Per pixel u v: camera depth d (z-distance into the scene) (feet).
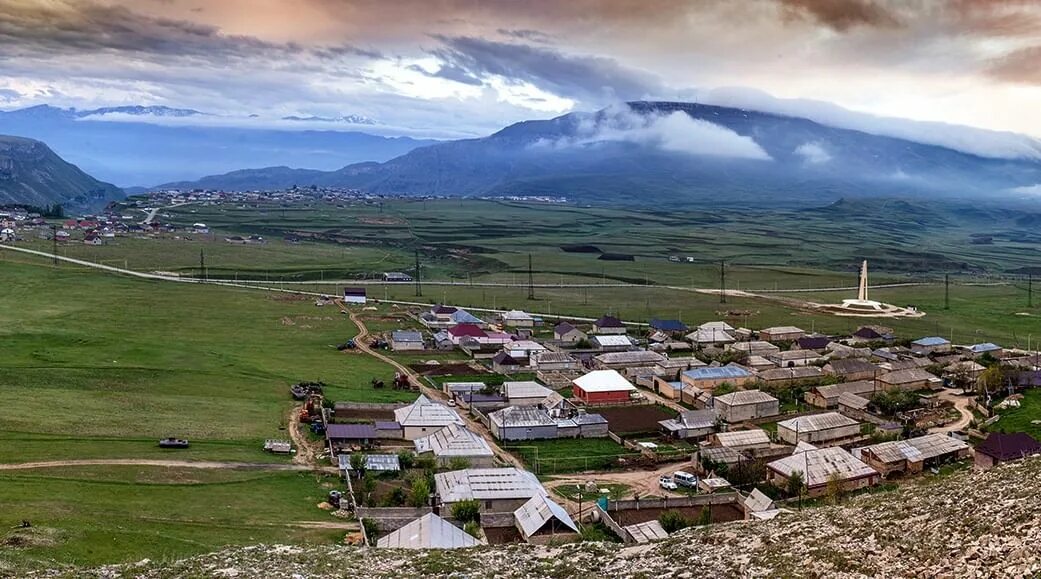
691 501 343.67
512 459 420.77
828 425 453.58
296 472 368.89
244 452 389.80
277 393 512.22
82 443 375.04
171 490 325.62
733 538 197.88
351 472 371.56
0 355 530.68
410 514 316.81
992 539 165.99
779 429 459.32
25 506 277.03
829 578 162.30
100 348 577.43
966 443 425.69
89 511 282.77
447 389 552.00
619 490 372.79
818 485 362.12
